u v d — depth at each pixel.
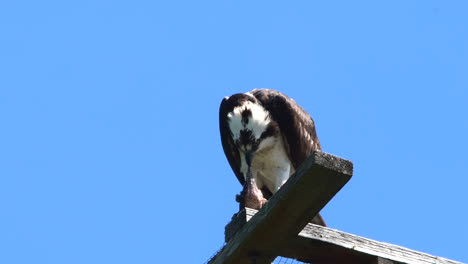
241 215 9.18
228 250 9.24
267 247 9.06
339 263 9.47
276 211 8.44
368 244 9.32
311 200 8.27
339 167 7.89
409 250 9.48
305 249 9.23
